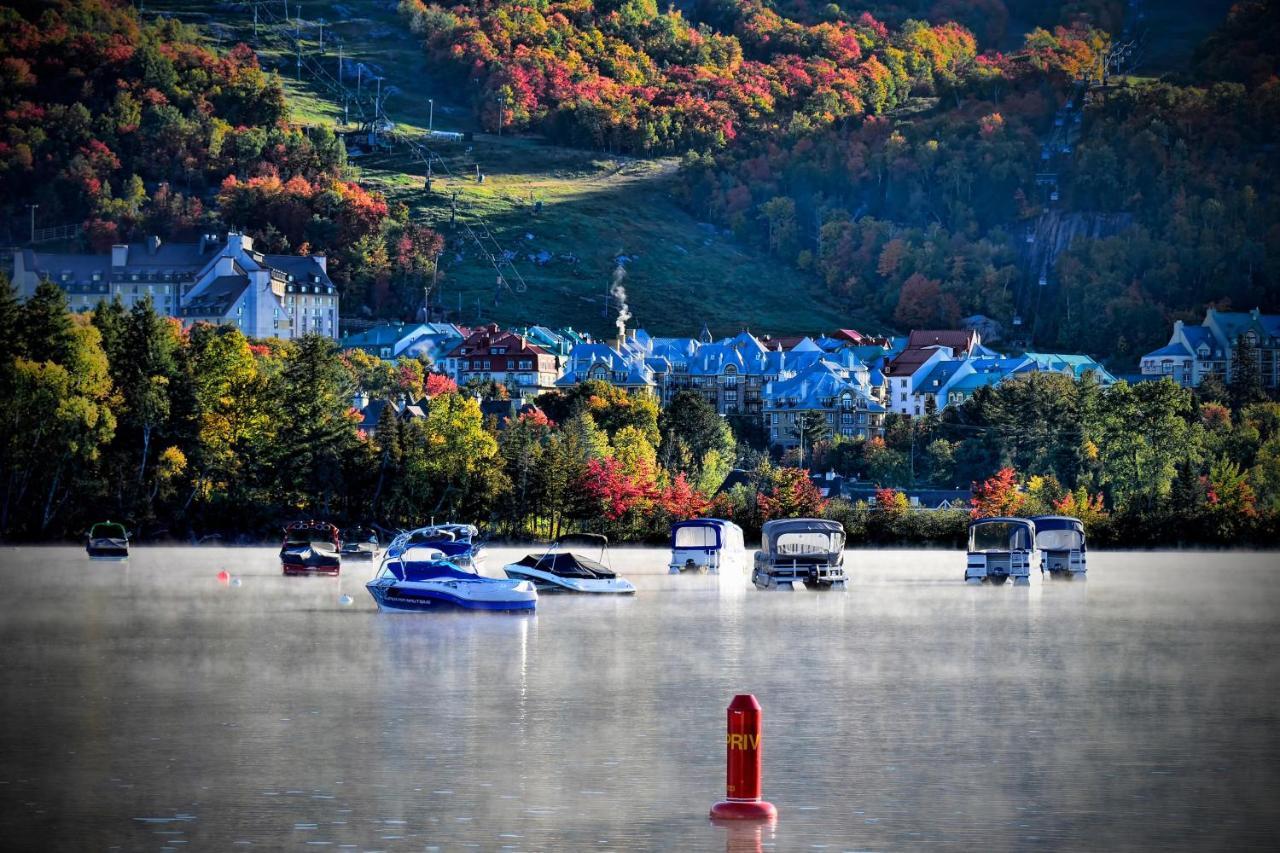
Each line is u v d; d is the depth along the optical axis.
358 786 117.69
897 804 113.56
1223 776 122.94
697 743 134.12
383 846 101.94
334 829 105.81
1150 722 146.50
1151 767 126.06
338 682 168.12
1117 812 111.56
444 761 126.50
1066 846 103.31
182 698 156.88
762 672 179.12
